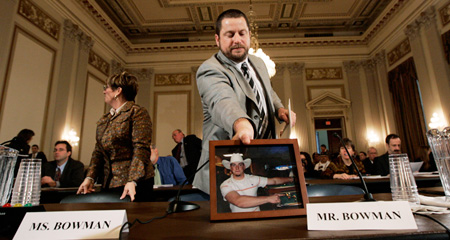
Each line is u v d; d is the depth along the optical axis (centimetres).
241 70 105
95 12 749
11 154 76
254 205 61
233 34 99
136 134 140
